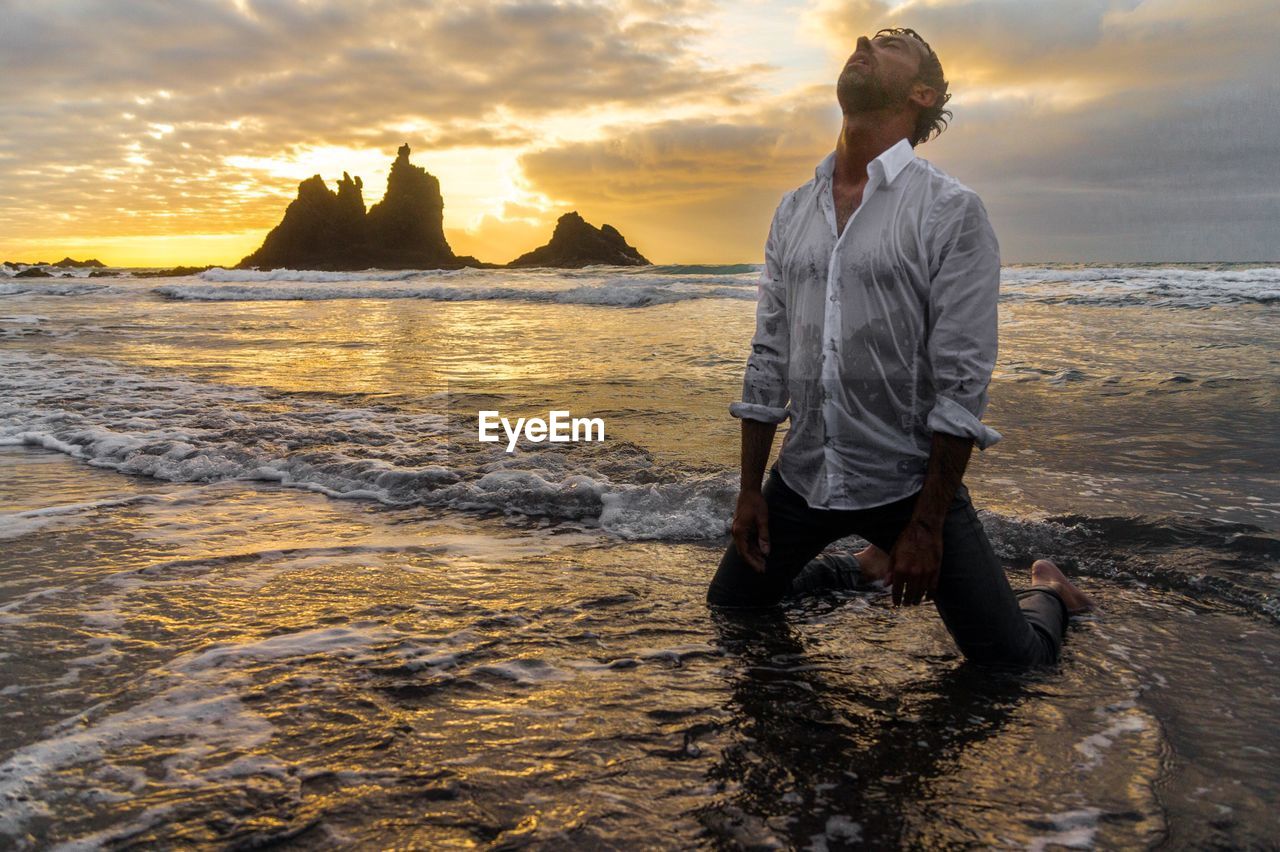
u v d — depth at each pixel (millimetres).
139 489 4477
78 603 2814
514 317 16156
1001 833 1615
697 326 13641
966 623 2367
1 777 1760
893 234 2314
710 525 3779
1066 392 7012
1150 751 1918
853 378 2389
